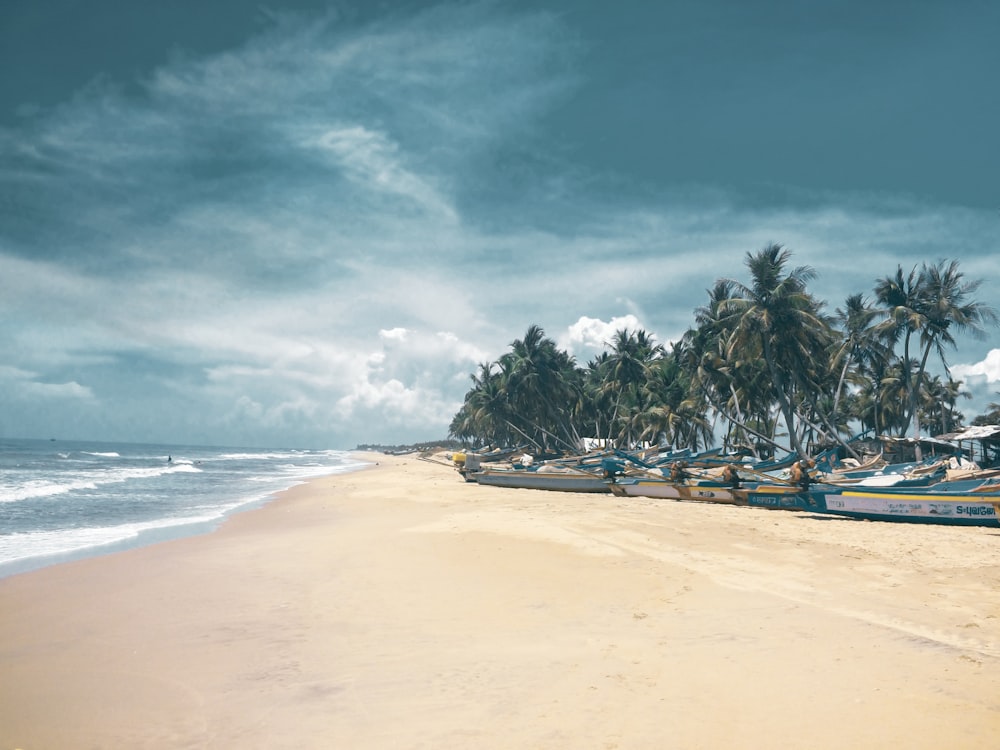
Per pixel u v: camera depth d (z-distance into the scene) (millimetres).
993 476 20266
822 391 50625
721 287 51250
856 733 5230
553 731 5492
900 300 45469
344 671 7219
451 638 8391
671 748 5109
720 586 10836
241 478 57562
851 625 8398
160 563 14141
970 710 5629
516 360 69062
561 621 9070
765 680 6492
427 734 5535
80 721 6074
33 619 9695
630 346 63750
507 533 16875
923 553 13922
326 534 18672
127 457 128875
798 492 22156
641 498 29688
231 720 6004
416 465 104750
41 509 27250
